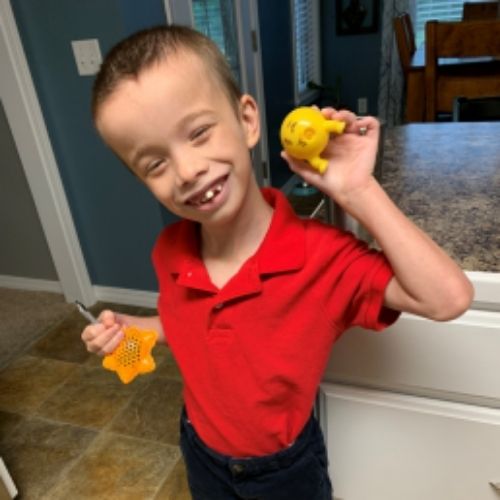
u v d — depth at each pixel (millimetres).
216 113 547
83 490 1424
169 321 731
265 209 666
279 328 629
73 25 1771
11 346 2141
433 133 1391
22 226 2395
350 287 585
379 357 790
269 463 723
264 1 3152
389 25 4090
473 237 778
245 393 673
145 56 542
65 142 2047
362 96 4523
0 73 1904
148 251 2174
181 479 1423
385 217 530
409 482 905
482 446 808
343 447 924
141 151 544
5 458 1559
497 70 2332
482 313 703
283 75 3676
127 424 1652
